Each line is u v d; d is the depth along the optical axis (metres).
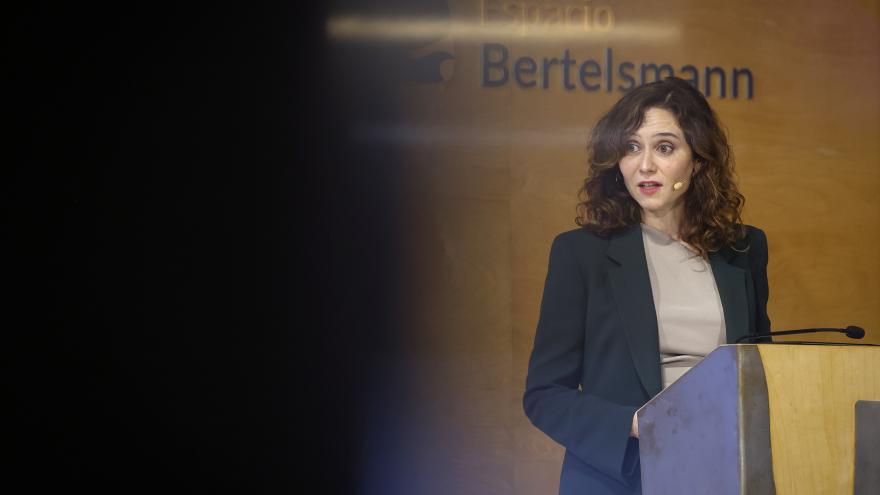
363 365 7.22
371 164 7.35
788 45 7.55
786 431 2.52
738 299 3.87
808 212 7.45
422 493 7.08
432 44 7.39
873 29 7.61
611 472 3.36
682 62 7.43
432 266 7.23
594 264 3.91
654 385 3.63
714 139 4.07
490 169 7.29
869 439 2.57
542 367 3.83
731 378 2.54
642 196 3.99
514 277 7.21
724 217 4.04
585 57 7.38
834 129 7.52
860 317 7.41
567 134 7.32
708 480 2.60
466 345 7.17
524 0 7.41
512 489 7.03
